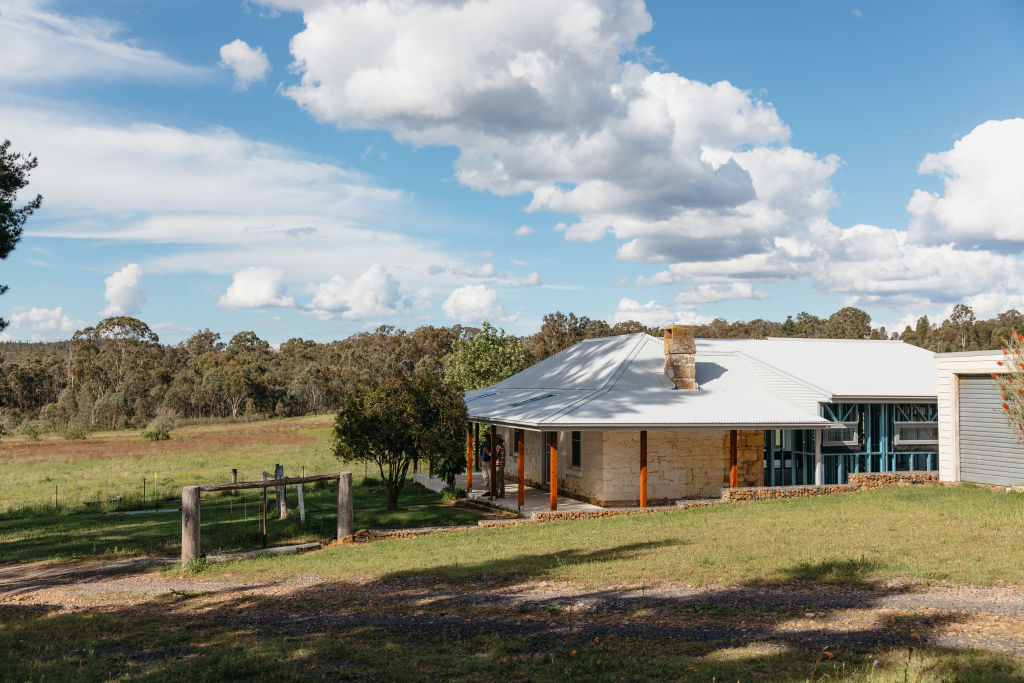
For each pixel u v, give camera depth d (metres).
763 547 12.67
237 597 11.41
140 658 8.16
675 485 21.84
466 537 15.82
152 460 42.56
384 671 7.23
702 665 7.09
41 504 23.95
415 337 118.12
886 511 15.86
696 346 28.11
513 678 6.98
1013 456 18.55
